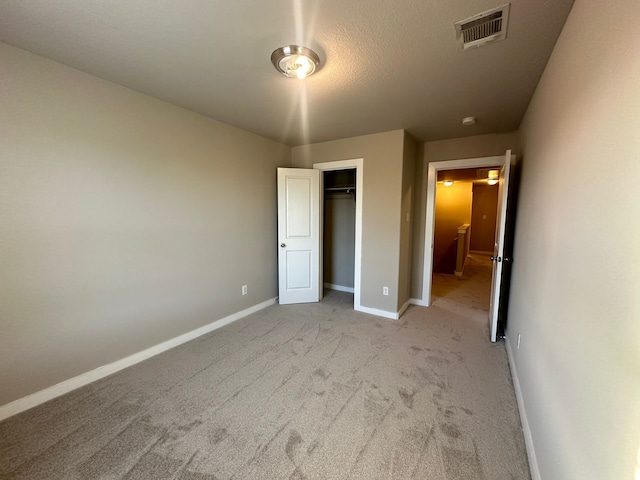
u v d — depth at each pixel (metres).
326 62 1.86
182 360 2.47
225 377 2.21
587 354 0.94
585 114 1.09
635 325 0.66
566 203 1.26
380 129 3.29
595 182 0.96
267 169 3.79
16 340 1.79
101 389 2.06
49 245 1.91
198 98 2.46
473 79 2.06
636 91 0.71
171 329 2.70
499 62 1.83
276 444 1.58
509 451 1.55
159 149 2.52
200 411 1.83
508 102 2.45
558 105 1.50
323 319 3.45
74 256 2.03
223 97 2.44
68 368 2.02
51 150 1.89
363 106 2.59
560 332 1.23
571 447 1.01
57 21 1.48
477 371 2.32
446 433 1.67
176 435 1.64
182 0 1.32
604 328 0.83
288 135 3.60
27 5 1.36
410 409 1.87
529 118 2.43
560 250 1.31
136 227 2.38
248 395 2.00
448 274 6.24
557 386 1.21
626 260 0.73
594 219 0.95
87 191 2.08
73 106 1.98
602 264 0.87
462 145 3.60
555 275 1.36
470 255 8.72
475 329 3.17
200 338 2.91
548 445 1.26
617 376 0.74
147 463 1.45
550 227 1.50
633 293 0.68
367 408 1.88
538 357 1.55
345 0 1.32
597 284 0.90
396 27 1.51
